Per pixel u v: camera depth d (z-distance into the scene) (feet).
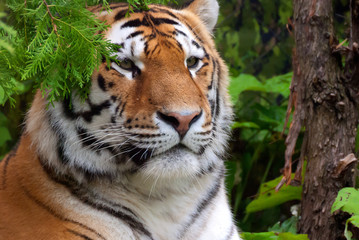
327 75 24.32
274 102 38.34
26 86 32.01
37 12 15.20
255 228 33.32
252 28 40.47
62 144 19.06
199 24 21.93
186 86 18.28
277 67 40.42
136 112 18.13
